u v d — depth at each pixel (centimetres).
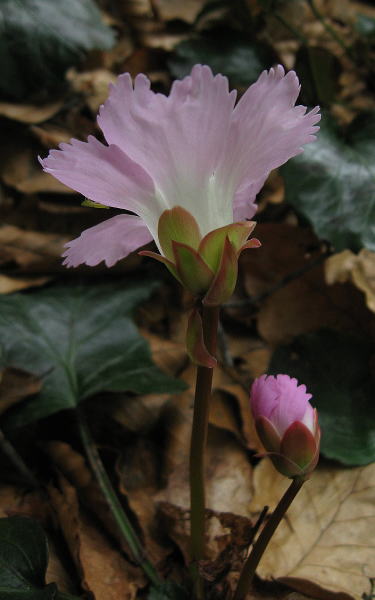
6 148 30
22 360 24
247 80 31
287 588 21
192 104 16
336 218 25
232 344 28
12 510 22
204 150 16
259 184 17
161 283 28
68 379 24
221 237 16
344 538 22
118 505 22
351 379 24
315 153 26
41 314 25
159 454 24
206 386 17
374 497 22
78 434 24
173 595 20
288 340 27
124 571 21
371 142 26
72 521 21
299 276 28
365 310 27
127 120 16
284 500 18
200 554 20
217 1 33
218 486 23
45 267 28
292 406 17
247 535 21
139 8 37
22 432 24
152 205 16
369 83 39
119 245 17
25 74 30
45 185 29
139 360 25
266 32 36
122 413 24
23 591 19
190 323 17
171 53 33
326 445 23
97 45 30
